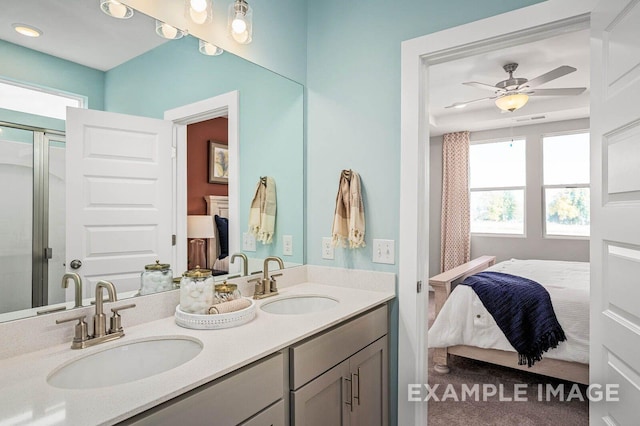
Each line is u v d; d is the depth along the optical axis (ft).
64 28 4.08
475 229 18.95
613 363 3.72
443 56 5.62
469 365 9.95
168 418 2.77
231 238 5.89
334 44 6.68
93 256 4.25
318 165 6.85
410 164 5.72
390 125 5.99
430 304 16.42
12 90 3.69
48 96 3.95
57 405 2.56
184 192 5.26
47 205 3.91
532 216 17.16
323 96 6.79
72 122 4.14
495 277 9.92
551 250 16.74
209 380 3.03
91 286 4.19
